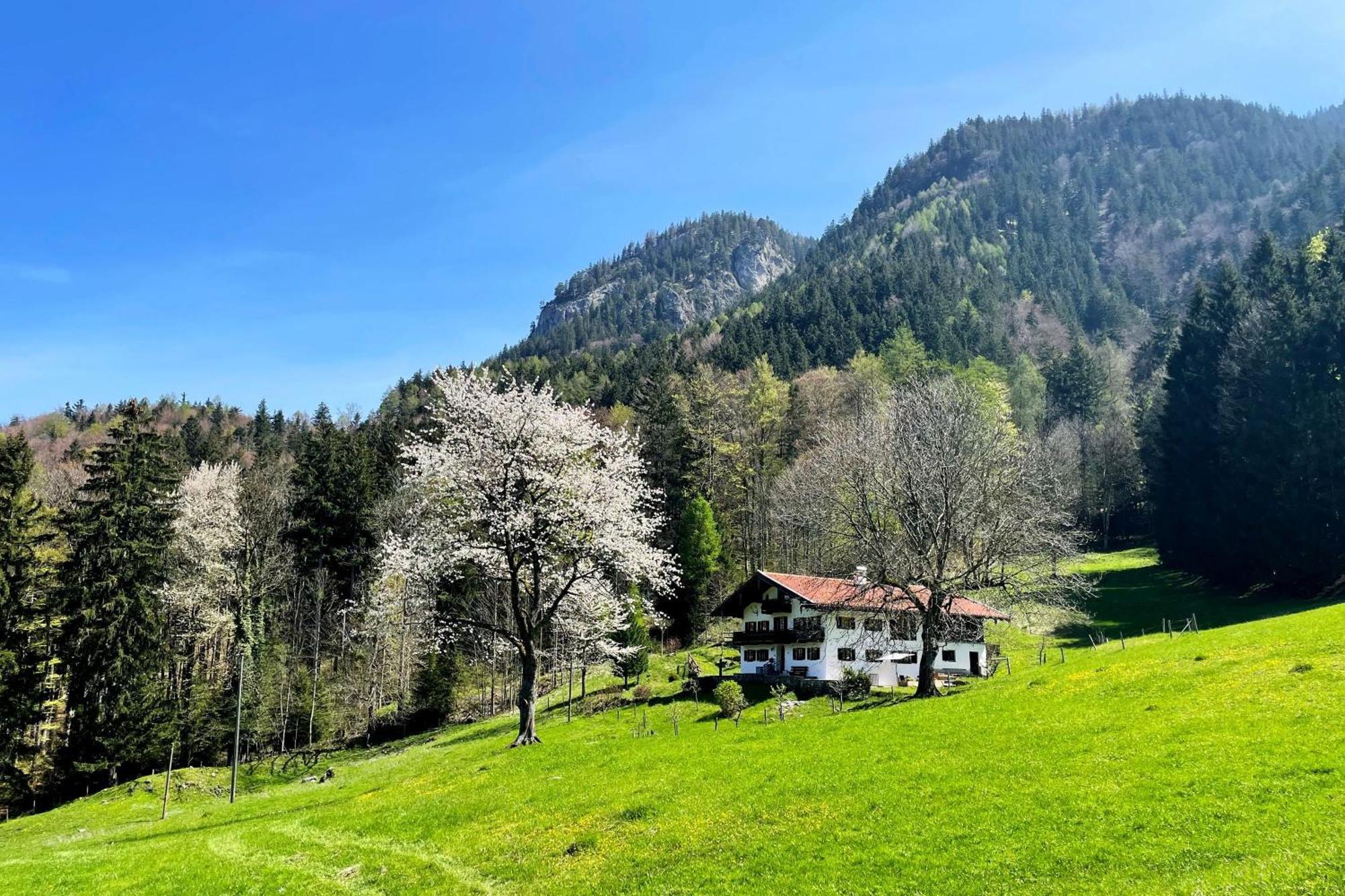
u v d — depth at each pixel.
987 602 61.19
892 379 113.12
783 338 148.62
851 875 16.72
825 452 70.31
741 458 98.75
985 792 20.33
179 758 59.19
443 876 21.41
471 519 40.72
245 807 38.16
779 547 93.50
